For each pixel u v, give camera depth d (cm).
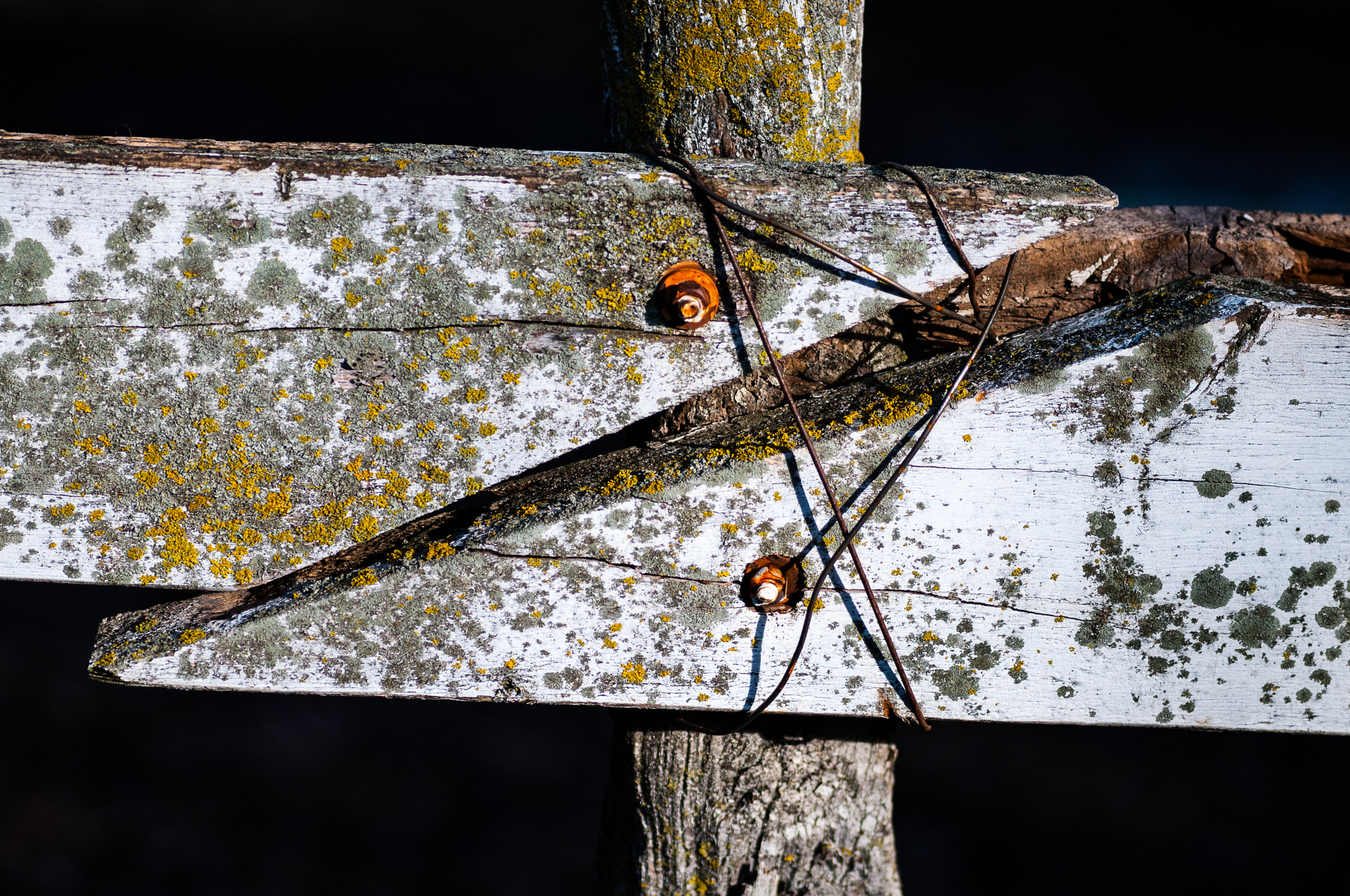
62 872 328
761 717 200
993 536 193
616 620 193
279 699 402
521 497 194
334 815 358
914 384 193
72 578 194
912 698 194
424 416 193
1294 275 195
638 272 192
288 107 660
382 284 192
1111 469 192
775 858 201
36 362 192
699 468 192
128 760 370
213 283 192
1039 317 196
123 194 191
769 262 192
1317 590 193
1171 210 196
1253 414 192
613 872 202
